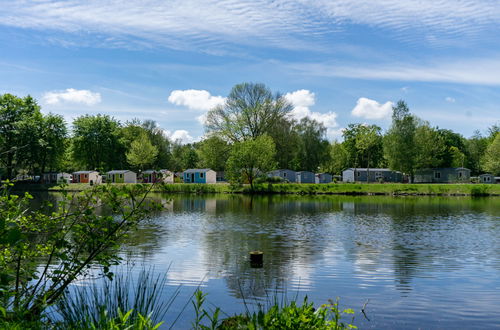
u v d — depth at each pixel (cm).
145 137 8644
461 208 3662
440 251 1695
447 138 10300
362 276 1283
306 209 3538
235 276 1270
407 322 891
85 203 639
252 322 458
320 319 466
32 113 6378
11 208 608
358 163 10275
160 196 5366
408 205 4009
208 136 7038
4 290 521
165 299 1011
